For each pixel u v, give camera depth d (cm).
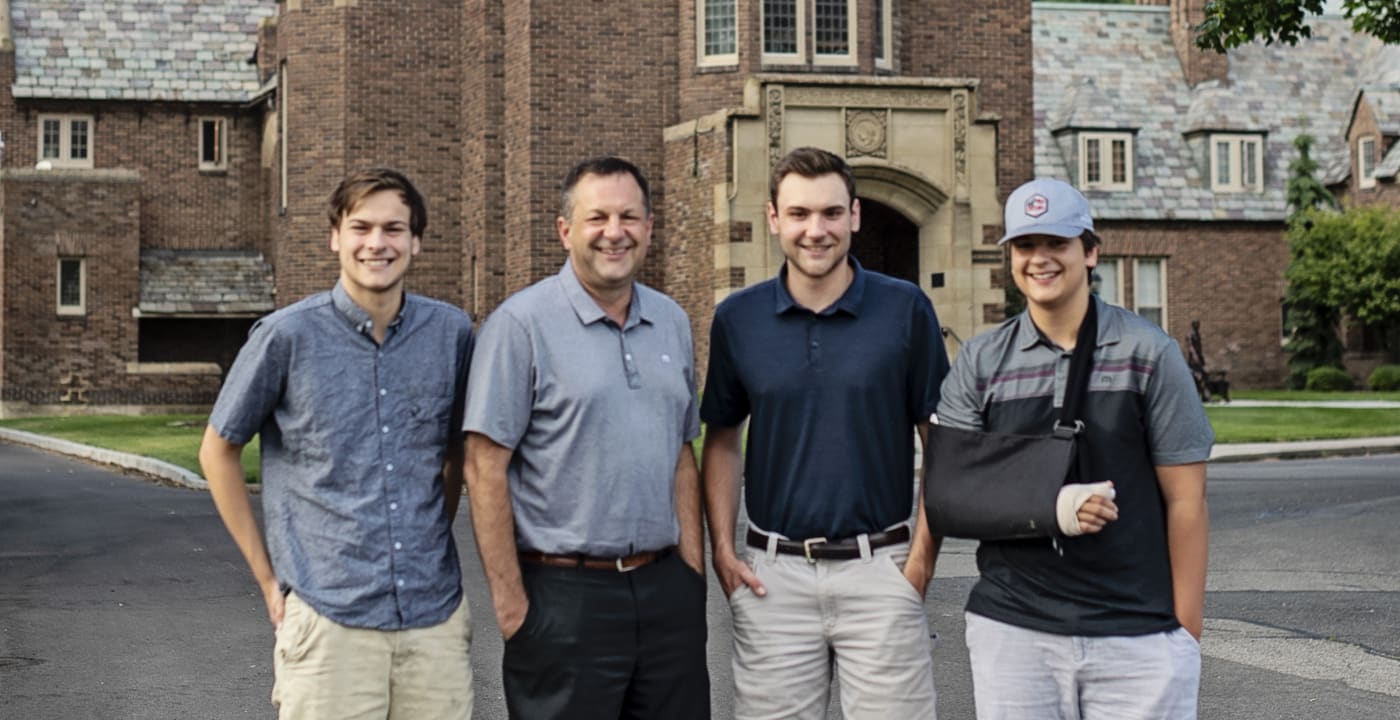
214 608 994
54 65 3691
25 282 3338
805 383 494
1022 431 440
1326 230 3800
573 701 466
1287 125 4247
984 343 453
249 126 3728
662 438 477
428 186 2761
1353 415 2723
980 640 446
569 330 471
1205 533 435
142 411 3394
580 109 2473
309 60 2766
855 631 497
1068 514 420
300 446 451
